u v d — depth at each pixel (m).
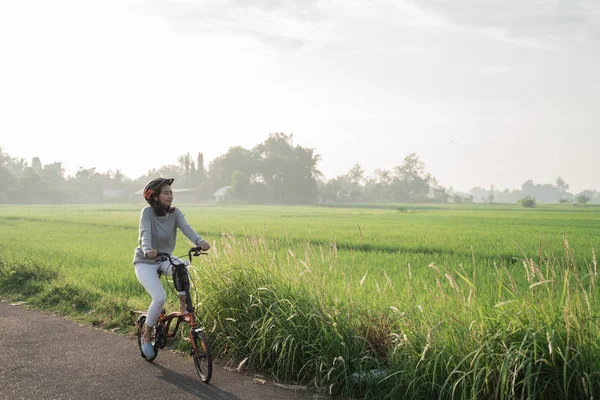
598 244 18.34
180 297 5.62
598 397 4.02
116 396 4.67
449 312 5.00
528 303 4.67
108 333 6.92
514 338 4.42
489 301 5.43
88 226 32.25
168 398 4.65
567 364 4.02
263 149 143.12
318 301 5.69
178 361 5.81
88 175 163.50
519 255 14.82
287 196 135.50
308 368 5.29
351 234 24.05
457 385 4.42
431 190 186.75
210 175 151.75
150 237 5.44
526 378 3.97
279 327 5.52
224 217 46.84
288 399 4.73
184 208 84.44
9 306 8.66
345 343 5.19
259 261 6.74
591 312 4.52
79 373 5.29
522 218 46.38
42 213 56.66
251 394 4.83
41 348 6.18
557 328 4.33
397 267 12.46
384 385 4.80
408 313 5.41
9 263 11.55
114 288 9.64
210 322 6.29
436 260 14.02
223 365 5.75
